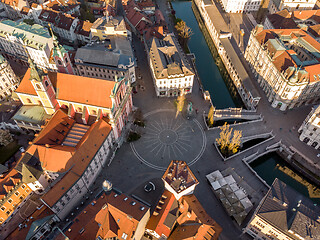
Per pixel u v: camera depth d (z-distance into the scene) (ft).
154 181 358.02
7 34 498.28
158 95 477.36
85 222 273.54
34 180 313.73
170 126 431.84
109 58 467.11
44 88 336.49
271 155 409.90
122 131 405.59
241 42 597.11
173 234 288.10
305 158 387.14
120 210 267.39
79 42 602.85
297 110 455.63
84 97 359.25
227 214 328.70
